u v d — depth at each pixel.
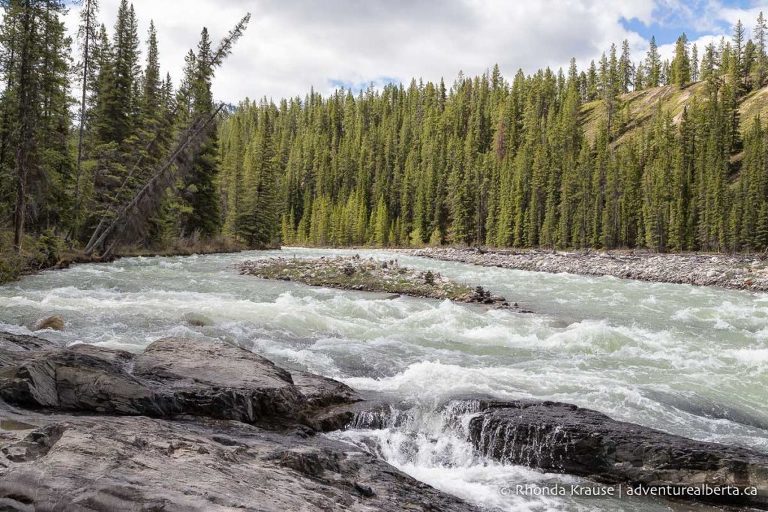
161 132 40.00
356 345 13.65
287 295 20.06
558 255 60.00
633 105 141.62
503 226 94.00
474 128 142.00
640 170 93.00
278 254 49.28
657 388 10.96
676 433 8.66
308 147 140.50
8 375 6.97
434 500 5.91
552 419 8.05
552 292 28.33
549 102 148.00
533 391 10.27
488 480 7.09
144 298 18.28
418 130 141.25
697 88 131.38
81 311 14.81
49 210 31.81
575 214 88.44
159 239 43.38
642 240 84.25
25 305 15.16
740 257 61.56
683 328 18.94
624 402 9.95
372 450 7.75
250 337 13.48
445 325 16.77
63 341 11.52
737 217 73.19
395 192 119.81
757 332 18.33
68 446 4.48
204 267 31.12
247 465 5.15
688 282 36.41
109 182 38.00
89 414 6.91
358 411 8.77
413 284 24.64
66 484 3.83
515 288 29.80
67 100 30.77
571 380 11.27
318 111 167.00
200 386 8.16
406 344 14.13
